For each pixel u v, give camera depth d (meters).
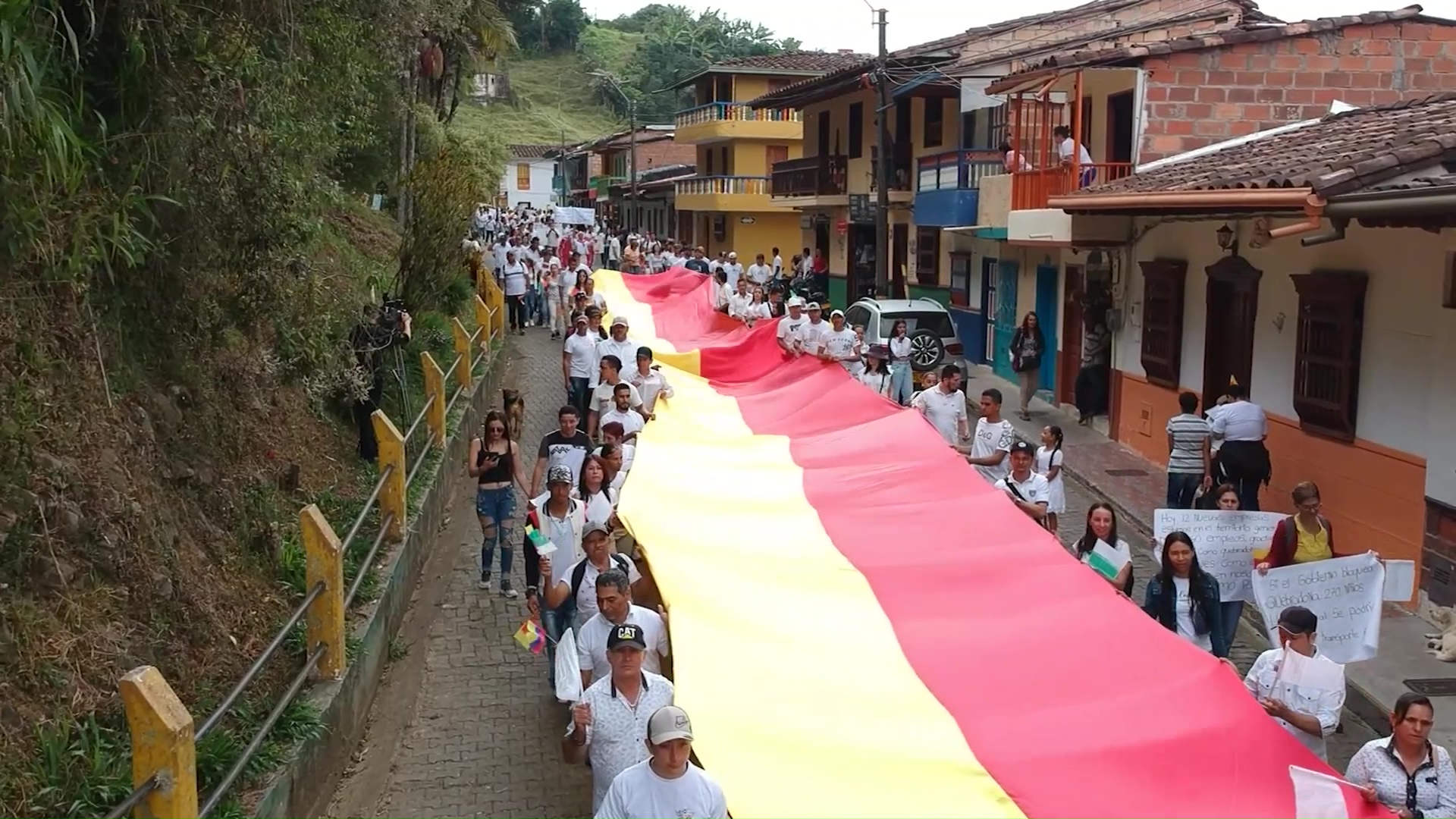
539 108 111.31
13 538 6.76
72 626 6.92
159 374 9.48
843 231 35.69
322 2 10.27
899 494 8.66
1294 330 13.83
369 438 13.81
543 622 9.64
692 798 5.23
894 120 32.88
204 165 9.01
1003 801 5.09
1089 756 5.37
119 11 7.81
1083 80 19.23
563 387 22.77
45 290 7.81
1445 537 11.12
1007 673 6.08
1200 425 13.25
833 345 17.84
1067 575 7.02
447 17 20.16
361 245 22.34
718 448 10.20
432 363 15.41
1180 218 15.70
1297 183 10.98
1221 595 9.38
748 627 6.52
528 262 31.67
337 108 12.21
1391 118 14.19
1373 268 12.23
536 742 9.10
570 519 9.55
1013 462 10.73
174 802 5.52
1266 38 18.34
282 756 7.32
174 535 8.38
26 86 5.84
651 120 96.00
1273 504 14.24
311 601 8.12
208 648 7.98
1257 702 5.84
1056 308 22.42
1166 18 24.56
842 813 5.04
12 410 7.11
